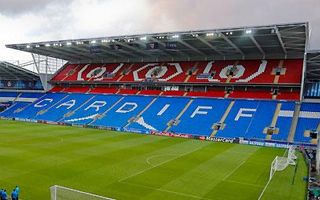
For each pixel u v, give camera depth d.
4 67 72.88
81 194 18.66
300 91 52.28
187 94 61.16
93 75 72.00
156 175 26.69
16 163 28.45
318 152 31.78
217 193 22.92
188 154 35.84
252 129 47.56
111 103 63.50
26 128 52.12
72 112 62.97
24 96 76.12
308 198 21.86
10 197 20.25
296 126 46.59
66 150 34.88
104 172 26.84
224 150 39.50
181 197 21.81
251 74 57.69
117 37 54.62
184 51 62.00
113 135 48.09
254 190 23.91
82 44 60.59
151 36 51.91
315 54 45.50
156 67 68.00
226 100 56.44
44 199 20.34
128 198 21.16
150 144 41.56
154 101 61.16
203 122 51.75
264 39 48.91
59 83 75.56
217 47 56.81
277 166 30.12
